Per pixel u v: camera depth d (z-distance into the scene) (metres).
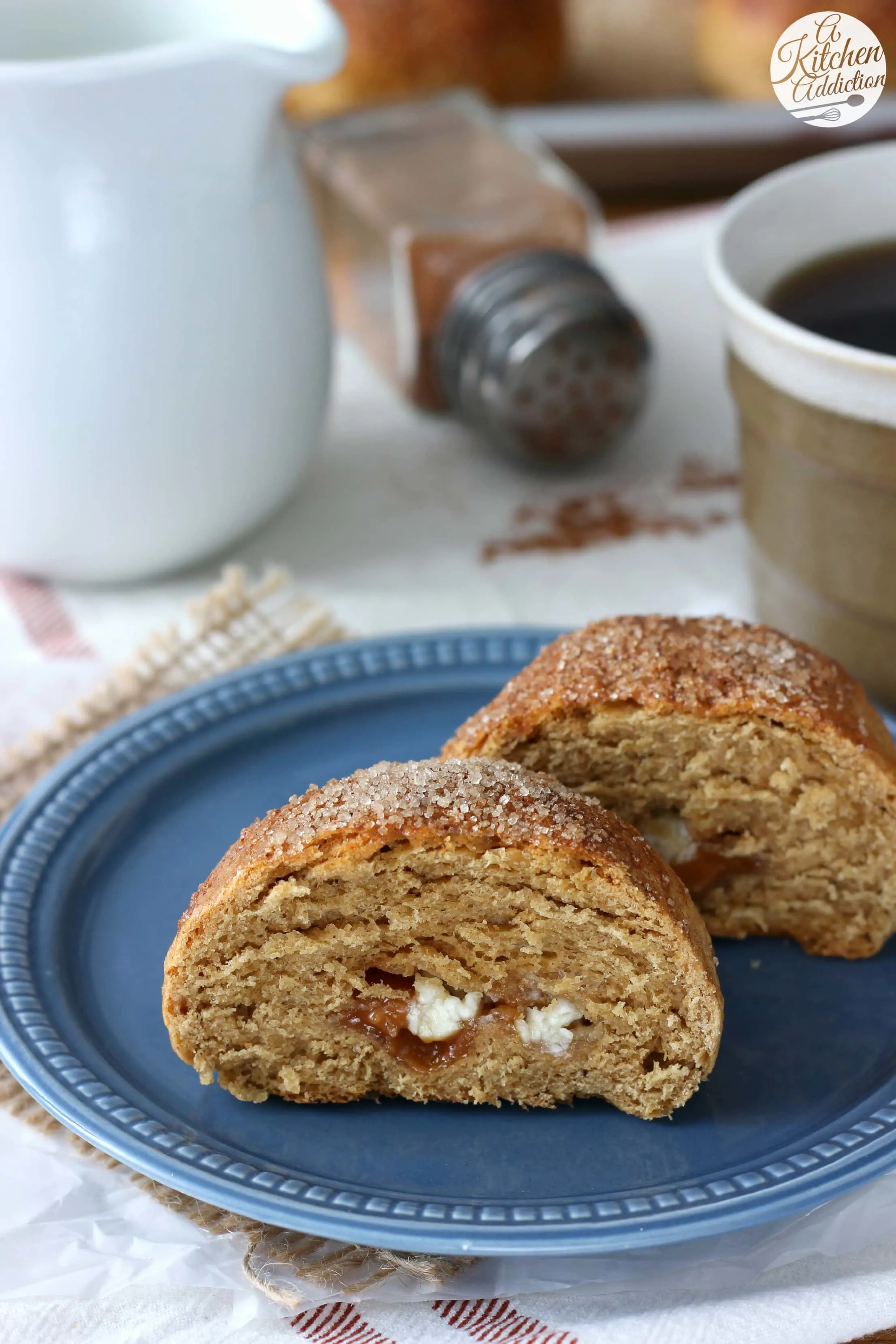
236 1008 0.47
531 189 0.67
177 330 0.57
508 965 0.47
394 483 0.66
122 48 0.61
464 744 0.50
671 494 0.65
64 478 0.58
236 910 0.47
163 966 0.49
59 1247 0.46
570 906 0.47
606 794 0.50
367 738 0.55
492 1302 0.45
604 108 0.80
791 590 0.55
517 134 0.71
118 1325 0.45
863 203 0.57
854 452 0.51
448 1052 0.47
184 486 0.59
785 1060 0.48
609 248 0.76
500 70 0.80
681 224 0.78
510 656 0.56
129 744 0.53
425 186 0.67
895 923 0.50
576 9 0.89
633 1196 0.45
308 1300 0.45
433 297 0.65
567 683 0.50
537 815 0.47
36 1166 0.47
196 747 0.54
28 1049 0.47
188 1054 0.47
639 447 0.67
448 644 0.56
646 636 0.51
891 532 0.52
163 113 0.55
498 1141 0.47
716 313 0.72
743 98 0.81
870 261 0.57
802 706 0.49
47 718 0.57
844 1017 0.49
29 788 0.55
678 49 0.86
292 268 0.59
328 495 0.65
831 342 0.51
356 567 0.62
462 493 0.65
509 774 0.48
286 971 0.47
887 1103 0.46
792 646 0.51
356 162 0.69
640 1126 0.47
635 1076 0.47
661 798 0.50
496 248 0.65
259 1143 0.46
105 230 0.56
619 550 0.63
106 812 0.52
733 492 0.65
